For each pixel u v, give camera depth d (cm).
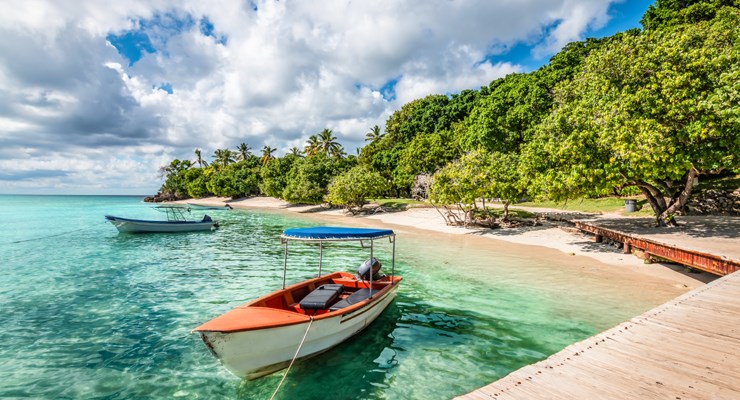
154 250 2384
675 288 1288
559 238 2427
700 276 1416
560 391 455
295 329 755
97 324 1070
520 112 3466
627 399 434
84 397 701
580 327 991
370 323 1015
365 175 4884
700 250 1200
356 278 1194
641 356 550
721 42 1939
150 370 802
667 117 1689
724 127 1518
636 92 1791
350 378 752
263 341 717
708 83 1636
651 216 2612
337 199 4919
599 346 591
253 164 10481
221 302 1276
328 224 3916
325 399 682
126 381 756
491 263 1803
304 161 6519
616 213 3031
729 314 723
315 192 5684
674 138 1619
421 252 2142
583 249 2047
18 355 870
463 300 1236
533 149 2098
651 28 3781
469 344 902
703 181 2900
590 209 3434
